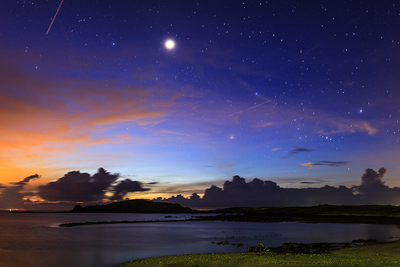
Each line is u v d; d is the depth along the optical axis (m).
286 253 23.84
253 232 49.62
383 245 27.38
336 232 47.72
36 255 27.73
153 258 22.75
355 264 18.22
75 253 28.72
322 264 18.42
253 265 18.89
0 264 23.47
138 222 93.44
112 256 26.66
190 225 73.31
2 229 66.38
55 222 105.88
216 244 33.94
